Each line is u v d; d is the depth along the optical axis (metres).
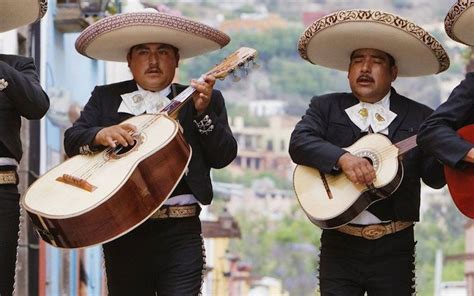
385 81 9.51
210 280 43.78
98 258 26.16
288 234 114.69
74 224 8.38
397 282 9.29
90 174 8.67
